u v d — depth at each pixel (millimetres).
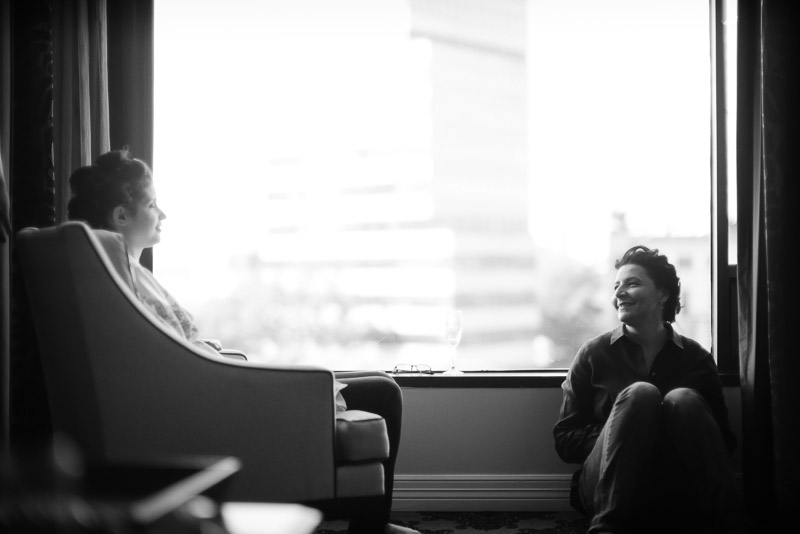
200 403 1812
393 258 3193
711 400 2617
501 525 2705
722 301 2992
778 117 2641
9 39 2496
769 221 2635
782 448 2570
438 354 3160
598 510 2299
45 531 718
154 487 913
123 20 2887
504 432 2936
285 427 1874
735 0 2998
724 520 2254
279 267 3205
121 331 1757
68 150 2754
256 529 929
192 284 3182
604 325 3146
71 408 1790
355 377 2355
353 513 1945
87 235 1744
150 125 2885
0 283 2412
